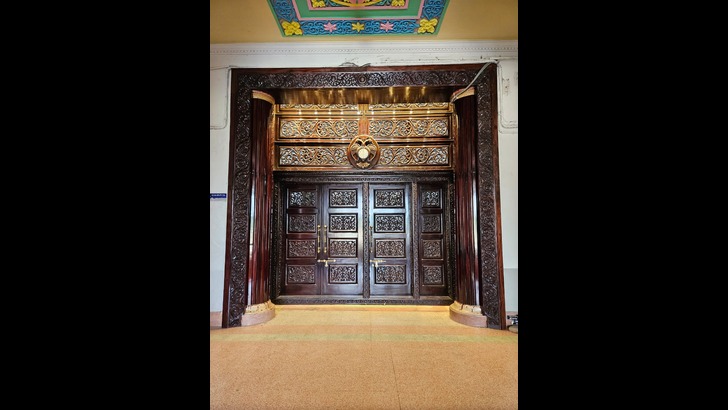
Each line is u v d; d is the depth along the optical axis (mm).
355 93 5184
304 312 5445
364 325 4688
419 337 4145
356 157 5863
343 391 2711
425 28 4621
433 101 5523
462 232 4969
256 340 4016
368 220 6039
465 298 4859
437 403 2535
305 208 6062
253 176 4945
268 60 5016
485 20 4449
